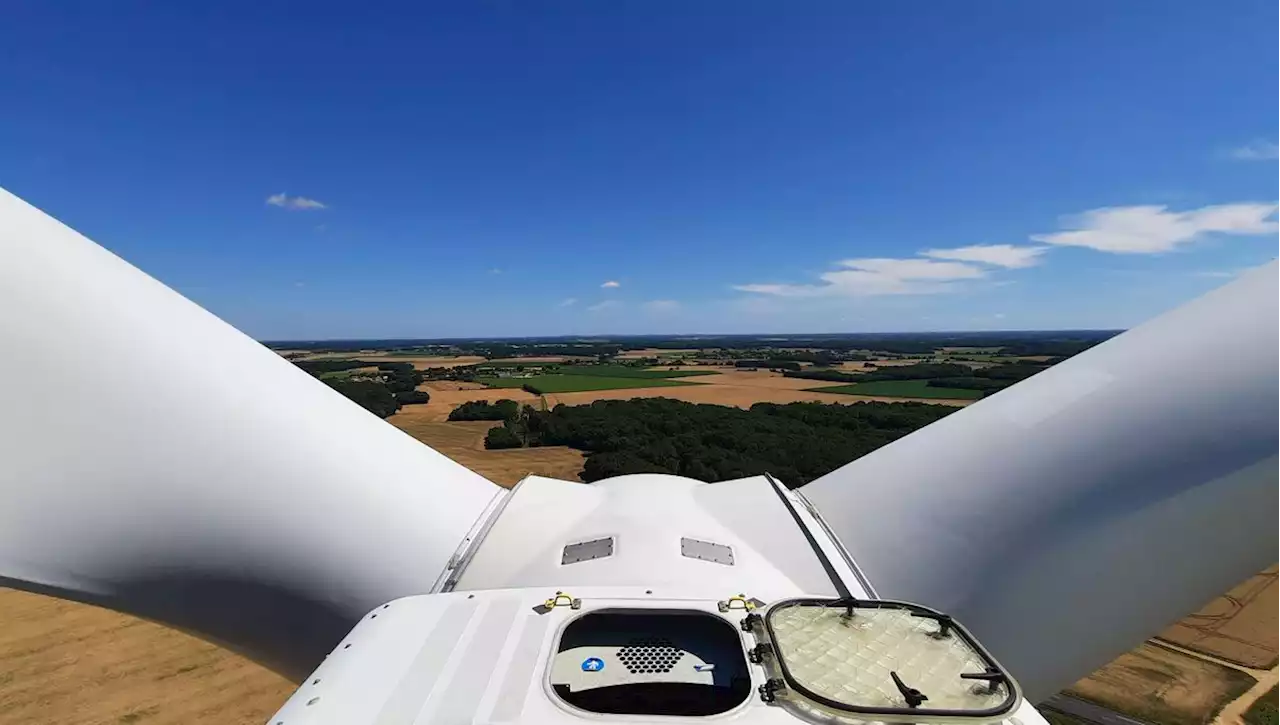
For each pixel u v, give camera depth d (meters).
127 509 3.91
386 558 4.29
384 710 2.46
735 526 4.88
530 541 4.63
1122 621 3.88
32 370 3.80
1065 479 4.18
